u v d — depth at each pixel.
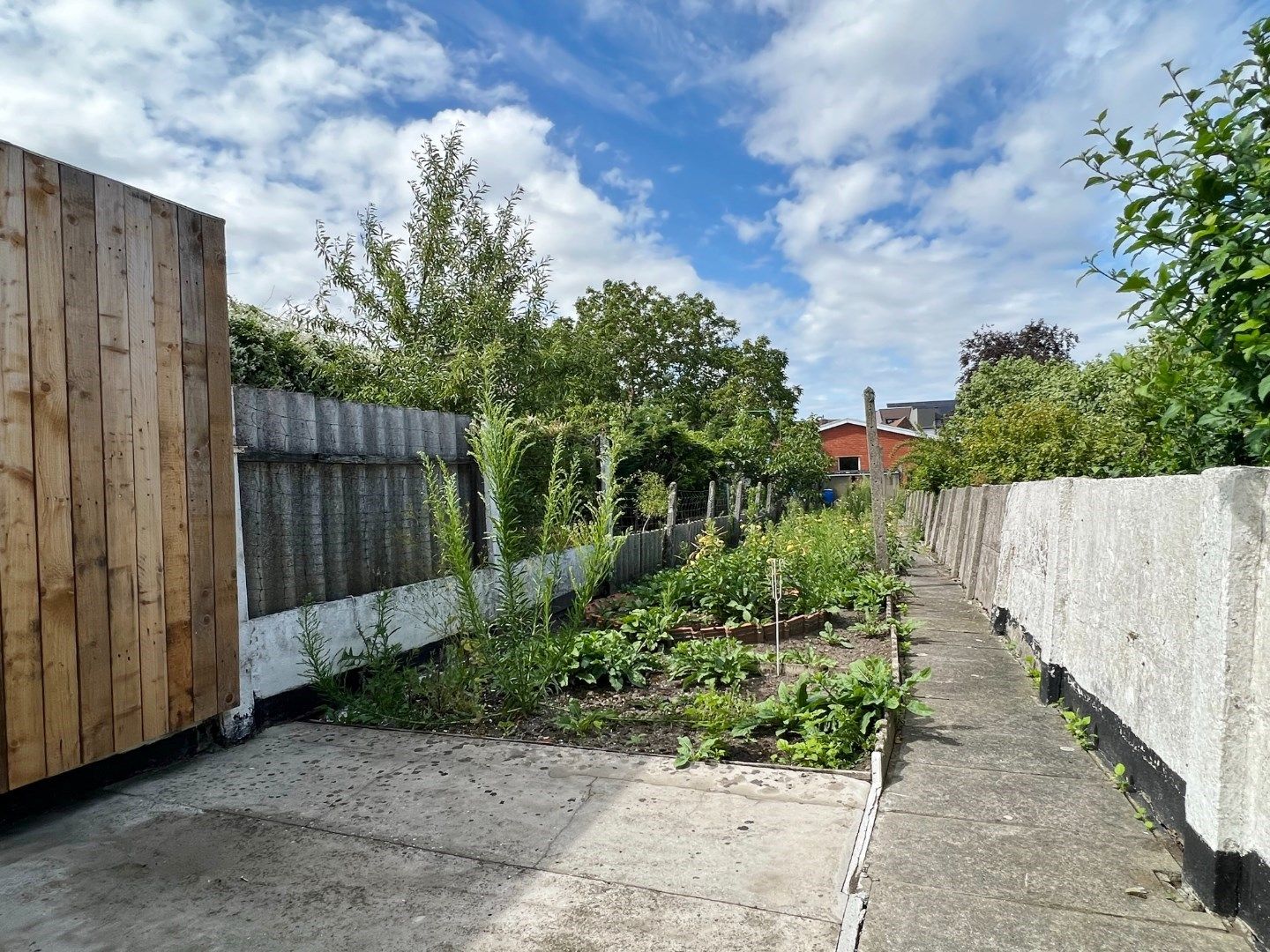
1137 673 3.38
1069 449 10.38
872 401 10.49
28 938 2.37
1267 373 3.01
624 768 3.76
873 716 4.09
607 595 8.56
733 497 16.86
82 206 3.38
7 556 3.04
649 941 2.30
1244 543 2.37
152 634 3.67
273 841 3.01
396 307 8.46
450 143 8.86
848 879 2.64
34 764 3.13
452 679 4.77
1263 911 2.21
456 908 2.50
